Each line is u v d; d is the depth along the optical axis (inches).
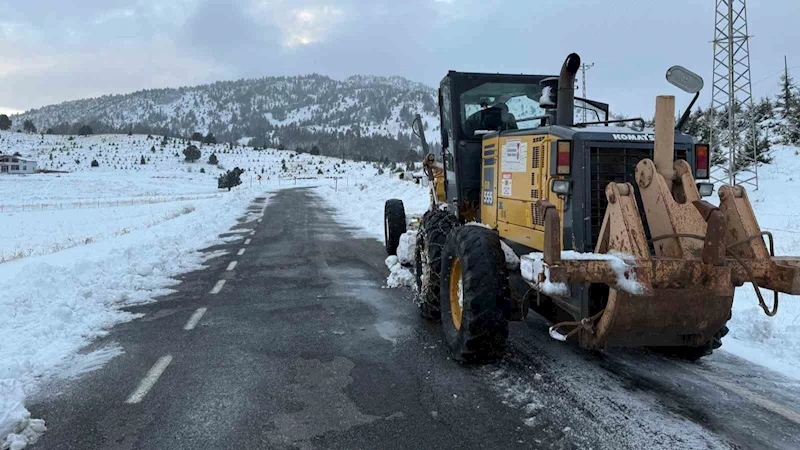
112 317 229.8
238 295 270.7
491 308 156.8
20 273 272.2
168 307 247.6
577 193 149.3
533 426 129.5
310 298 263.0
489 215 207.3
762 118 1053.8
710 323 133.1
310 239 487.8
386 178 1272.1
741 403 141.6
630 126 180.5
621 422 131.1
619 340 136.6
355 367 169.6
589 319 136.4
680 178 139.1
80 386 156.3
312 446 121.4
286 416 136.3
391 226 371.2
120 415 137.4
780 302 231.0
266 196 1277.1
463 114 229.3
